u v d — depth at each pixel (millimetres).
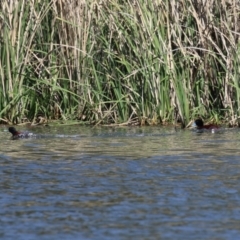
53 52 56281
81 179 34094
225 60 54188
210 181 33375
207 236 25141
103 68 55781
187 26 55719
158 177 34406
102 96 55219
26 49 55875
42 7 55531
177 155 40531
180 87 53625
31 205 29391
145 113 54719
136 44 54156
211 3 56031
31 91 55625
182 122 53219
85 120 55875
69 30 56094
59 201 30000
